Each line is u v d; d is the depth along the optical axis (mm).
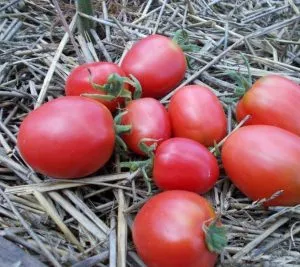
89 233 204
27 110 252
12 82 264
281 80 221
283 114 214
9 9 316
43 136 198
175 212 182
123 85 220
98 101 221
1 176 224
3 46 284
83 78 224
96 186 220
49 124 198
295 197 198
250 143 199
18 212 200
